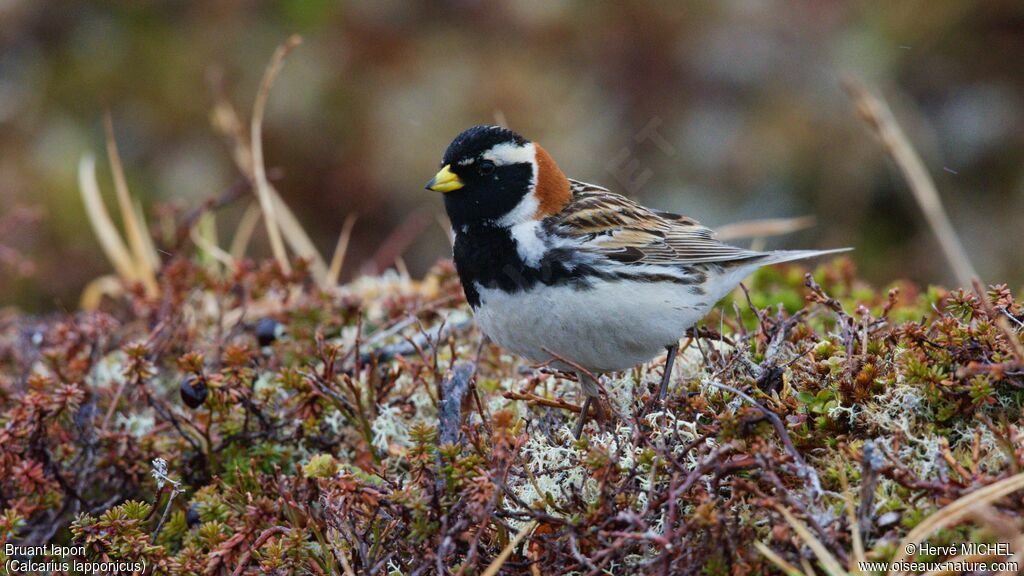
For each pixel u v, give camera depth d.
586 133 18.67
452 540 7.48
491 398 10.09
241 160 14.91
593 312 9.32
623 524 7.44
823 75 19.05
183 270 12.06
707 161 18.66
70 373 10.82
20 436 9.45
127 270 13.65
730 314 11.63
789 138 18.59
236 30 19.98
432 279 12.94
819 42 19.34
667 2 19.91
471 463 7.72
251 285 12.16
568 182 10.34
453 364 9.77
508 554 7.39
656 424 8.47
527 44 19.89
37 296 17.33
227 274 12.97
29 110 19.23
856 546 6.75
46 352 10.71
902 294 11.83
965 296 8.45
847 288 12.29
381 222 18.80
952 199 18.28
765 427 7.77
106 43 19.84
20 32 19.94
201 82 19.42
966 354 8.05
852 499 7.26
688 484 7.20
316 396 9.70
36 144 18.84
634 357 9.61
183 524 9.02
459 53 19.67
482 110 19.06
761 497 7.06
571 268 9.33
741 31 19.55
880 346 8.46
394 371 10.05
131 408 10.79
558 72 19.47
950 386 7.80
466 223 9.73
